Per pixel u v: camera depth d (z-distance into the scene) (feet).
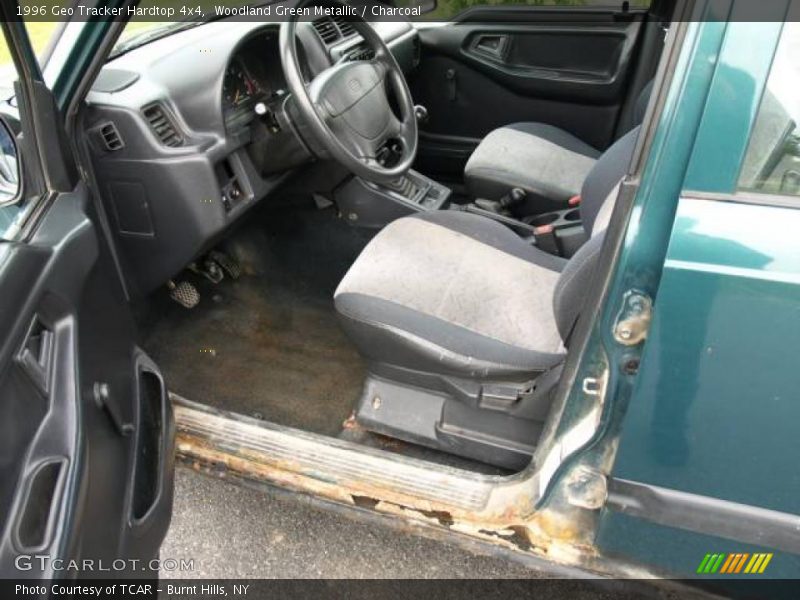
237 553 5.47
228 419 5.08
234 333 7.23
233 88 6.30
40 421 3.16
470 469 5.44
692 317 3.14
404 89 7.20
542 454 4.06
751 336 3.08
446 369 4.85
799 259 2.94
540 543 4.13
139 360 4.68
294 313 7.50
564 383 3.75
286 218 8.19
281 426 5.02
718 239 3.02
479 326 5.02
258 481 4.86
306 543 5.55
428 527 4.42
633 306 3.29
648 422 3.46
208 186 5.88
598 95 8.52
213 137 5.93
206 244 6.22
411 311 5.02
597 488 3.80
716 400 3.27
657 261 3.19
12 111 4.38
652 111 3.03
